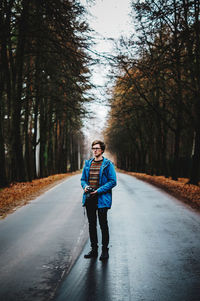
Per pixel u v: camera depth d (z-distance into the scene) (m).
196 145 17.23
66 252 4.96
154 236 5.98
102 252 4.64
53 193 13.66
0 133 14.73
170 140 38.88
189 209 9.16
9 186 14.88
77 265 4.37
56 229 6.59
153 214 8.31
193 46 15.38
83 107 20.48
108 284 3.71
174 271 4.14
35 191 14.27
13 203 10.34
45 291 3.51
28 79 17.58
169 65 14.69
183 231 6.39
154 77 16.19
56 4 11.17
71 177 28.70
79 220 7.55
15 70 16.05
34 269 4.20
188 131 28.98
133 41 15.77
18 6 13.09
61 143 36.78
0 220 7.55
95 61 12.39
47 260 4.57
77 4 11.38
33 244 5.43
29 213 8.53
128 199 11.51
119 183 19.88
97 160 4.78
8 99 17.08
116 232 6.31
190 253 4.92
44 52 13.91
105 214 4.64
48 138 29.44
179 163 34.66
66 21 11.72
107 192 4.65
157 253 4.92
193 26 12.98
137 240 5.69
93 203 4.70
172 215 8.17
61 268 4.24
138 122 35.25
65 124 36.84
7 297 3.36
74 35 12.27
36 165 24.30
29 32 12.42
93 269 4.21
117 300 3.29
